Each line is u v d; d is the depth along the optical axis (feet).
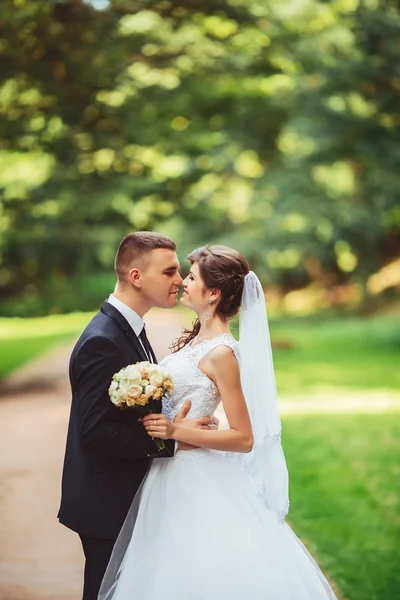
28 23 46.78
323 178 84.12
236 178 95.40
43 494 23.73
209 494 13.01
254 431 13.50
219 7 55.06
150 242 13.37
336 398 44.55
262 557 12.64
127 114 58.34
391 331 75.82
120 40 51.13
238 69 61.05
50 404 41.37
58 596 16.19
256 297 13.61
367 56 58.13
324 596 12.94
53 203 75.56
